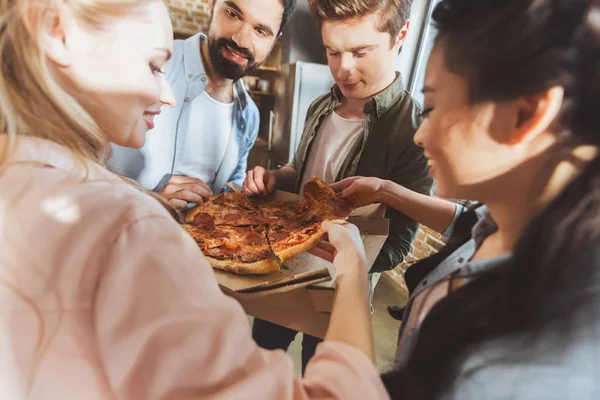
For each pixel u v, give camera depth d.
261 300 0.73
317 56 1.65
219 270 0.85
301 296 0.70
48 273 0.30
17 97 0.33
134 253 0.31
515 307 0.38
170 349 0.31
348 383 0.37
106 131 0.40
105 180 0.36
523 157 0.40
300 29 1.58
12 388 0.31
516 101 0.37
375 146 1.06
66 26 0.33
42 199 0.31
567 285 0.35
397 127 1.03
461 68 0.39
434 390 0.44
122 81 0.37
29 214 0.30
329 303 0.68
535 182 0.40
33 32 0.32
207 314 0.32
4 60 0.32
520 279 0.38
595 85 0.32
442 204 0.88
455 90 0.41
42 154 0.33
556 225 0.36
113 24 0.35
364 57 0.96
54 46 0.33
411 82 1.21
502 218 0.45
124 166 1.15
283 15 1.05
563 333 0.35
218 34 1.07
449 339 0.43
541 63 0.34
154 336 0.31
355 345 0.43
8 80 0.33
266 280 0.81
